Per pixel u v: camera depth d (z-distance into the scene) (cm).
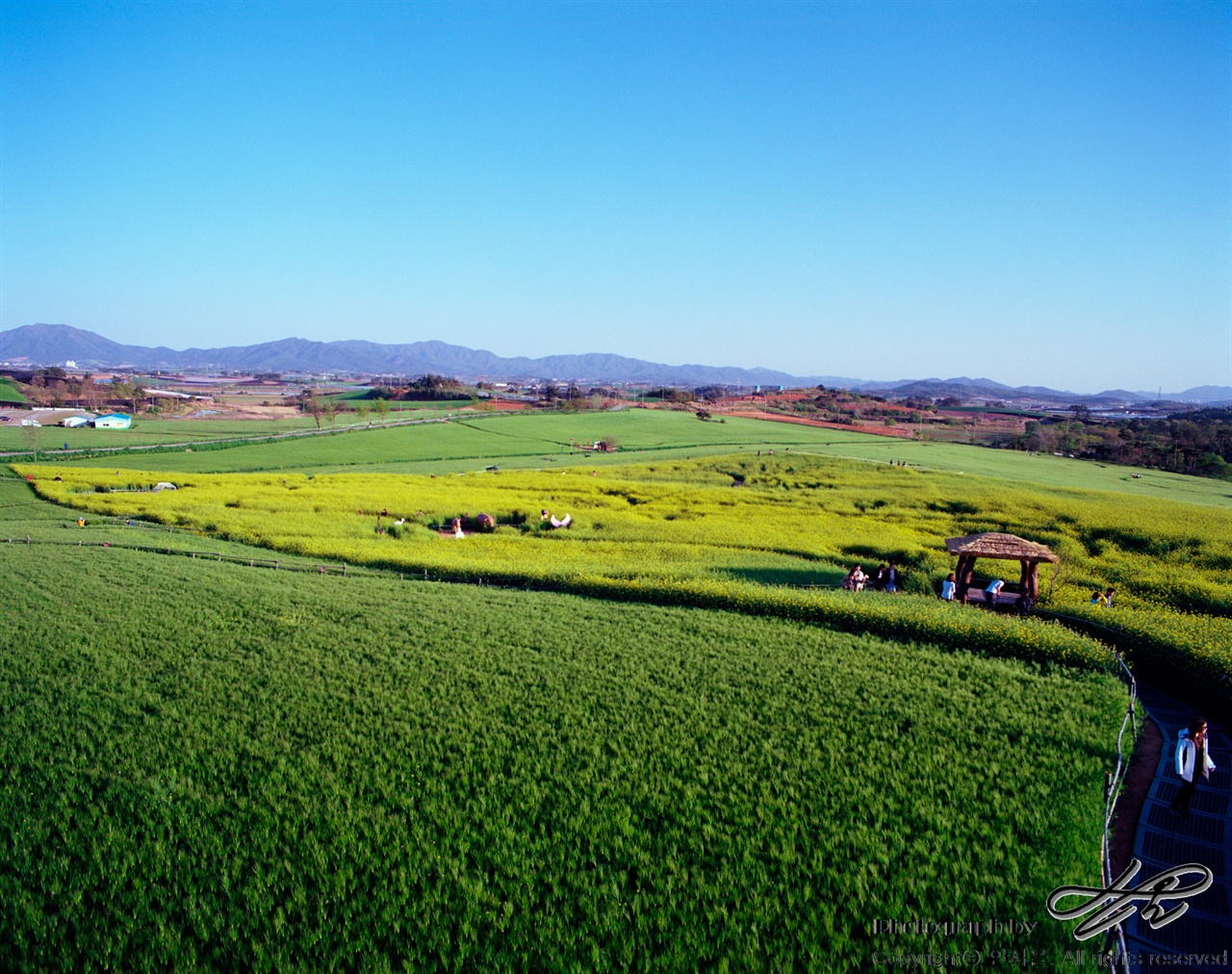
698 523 5897
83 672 2605
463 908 1437
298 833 1683
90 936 1384
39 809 1767
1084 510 6297
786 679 2519
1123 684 2459
